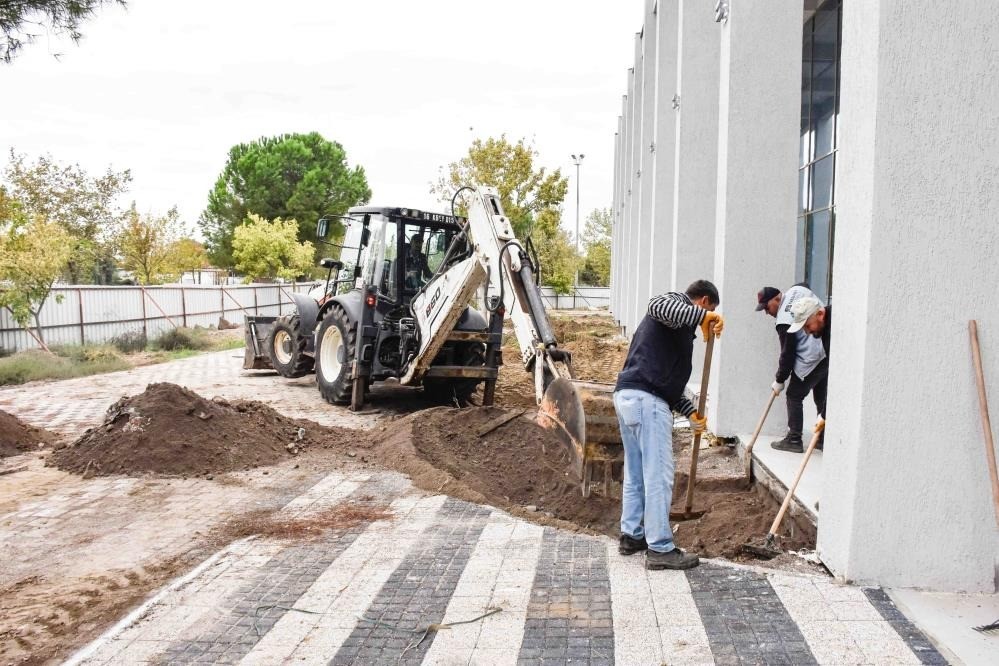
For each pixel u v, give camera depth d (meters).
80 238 26.86
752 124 7.26
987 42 3.66
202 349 21.58
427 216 10.54
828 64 9.96
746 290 7.38
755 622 3.62
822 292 10.18
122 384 13.07
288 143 45.66
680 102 9.66
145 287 23.25
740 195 7.32
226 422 7.55
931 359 3.80
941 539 3.88
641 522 4.59
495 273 7.59
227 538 5.21
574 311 39.41
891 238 3.75
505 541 4.96
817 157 10.41
